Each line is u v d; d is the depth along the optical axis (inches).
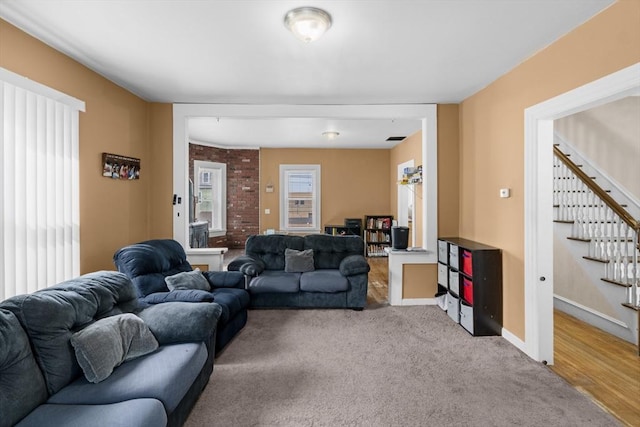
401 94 147.8
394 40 97.8
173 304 91.3
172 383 66.1
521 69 113.8
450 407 83.0
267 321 142.4
